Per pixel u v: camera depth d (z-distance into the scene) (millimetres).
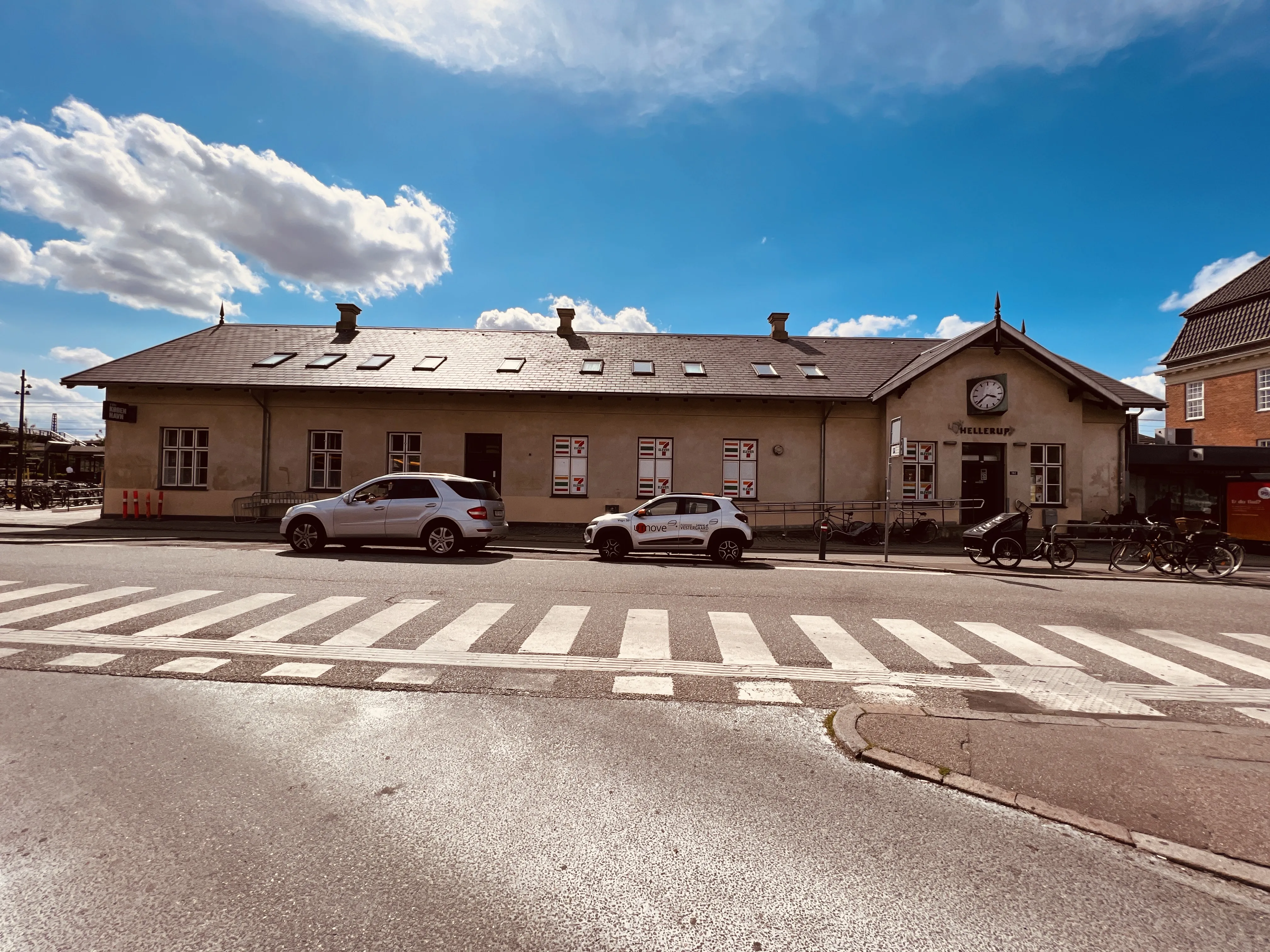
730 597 8859
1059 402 18562
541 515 19031
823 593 9336
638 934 2334
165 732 4078
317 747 3889
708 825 3098
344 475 18875
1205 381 30266
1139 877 2758
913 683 5367
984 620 7820
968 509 18266
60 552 11906
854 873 2732
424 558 12102
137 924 2316
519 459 19094
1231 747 4078
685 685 5203
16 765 3564
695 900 2531
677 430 19188
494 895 2533
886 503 13688
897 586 10117
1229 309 29844
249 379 18547
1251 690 5359
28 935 2252
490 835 2963
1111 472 19406
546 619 7254
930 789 3529
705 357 21094
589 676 5367
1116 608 8758
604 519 12922
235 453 18859
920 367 17766
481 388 18219
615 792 3412
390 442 19047
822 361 21016
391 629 6695
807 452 19203
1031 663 6012
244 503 18547
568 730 4246
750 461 19250
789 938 2328
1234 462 19125
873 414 19188
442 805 3225
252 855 2760
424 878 2631
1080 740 4145
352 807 3191
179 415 18891
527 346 21484
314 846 2844
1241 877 2742
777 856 2848
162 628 6543
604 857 2811
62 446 48562
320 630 6574
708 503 12906
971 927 2404
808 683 5328
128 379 18281
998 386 18094
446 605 7836
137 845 2812
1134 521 17516
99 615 6992
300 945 2227
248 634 6363
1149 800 3385
